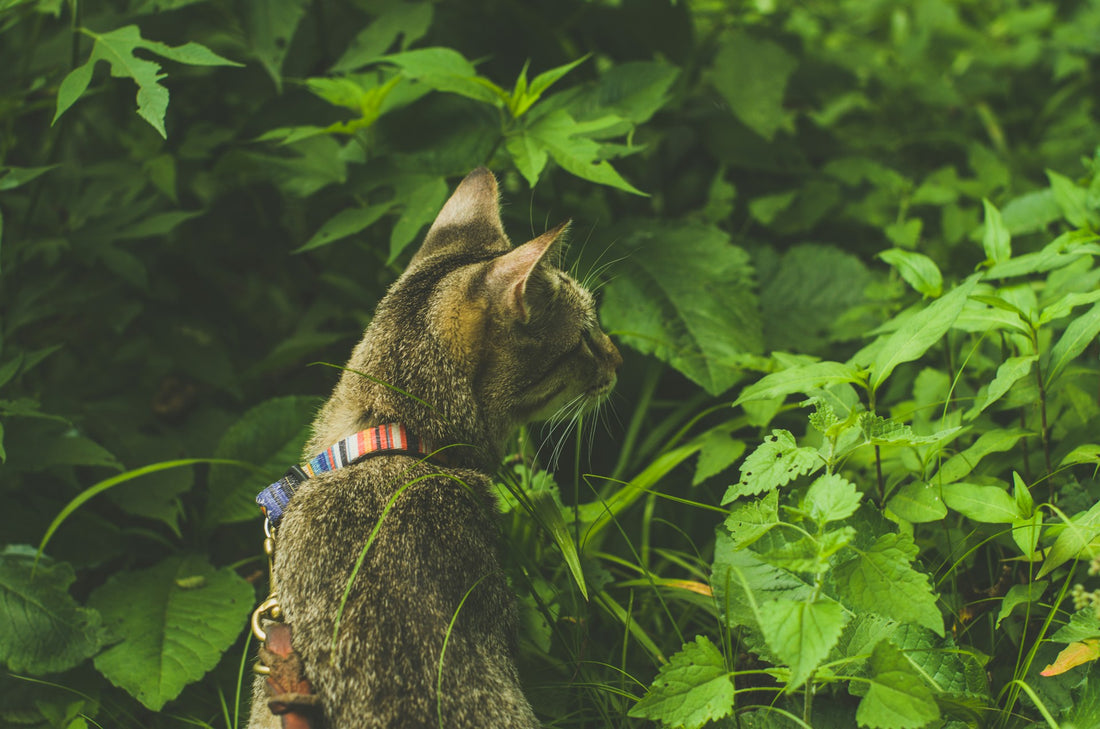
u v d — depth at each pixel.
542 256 2.13
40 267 3.46
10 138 3.44
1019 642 2.25
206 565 2.84
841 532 1.68
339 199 3.52
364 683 1.90
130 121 3.85
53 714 2.43
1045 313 2.23
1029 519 2.01
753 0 4.46
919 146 4.97
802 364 2.47
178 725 2.52
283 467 3.01
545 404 2.56
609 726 2.28
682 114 4.18
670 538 3.08
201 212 3.34
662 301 3.17
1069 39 5.42
